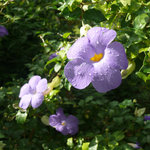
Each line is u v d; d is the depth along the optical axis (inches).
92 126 20.4
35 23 24.4
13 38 24.8
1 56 25.3
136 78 12.8
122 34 11.4
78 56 9.6
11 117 18.0
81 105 20.1
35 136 19.3
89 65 9.4
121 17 12.6
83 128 20.5
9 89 19.1
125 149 15.5
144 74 10.9
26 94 15.1
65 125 19.3
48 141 19.1
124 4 11.2
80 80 9.3
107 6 12.8
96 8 11.9
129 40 11.1
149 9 11.7
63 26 26.1
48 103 15.9
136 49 11.1
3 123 18.6
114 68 9.0
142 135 18.3
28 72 25.0
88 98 20.0
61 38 23.7
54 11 27.5
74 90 21.1
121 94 23.1
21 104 14.7
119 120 18.3
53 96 16.4
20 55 25.8
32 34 26.3
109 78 9.0
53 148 18.4
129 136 18.7
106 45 9.5
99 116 19.5
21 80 21.5
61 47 15.9
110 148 15.5
